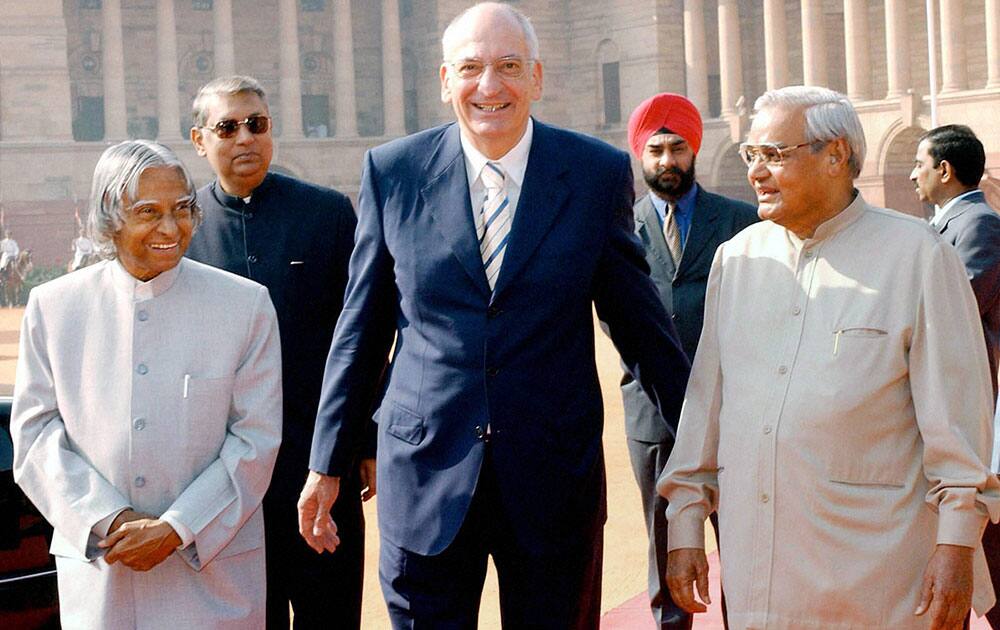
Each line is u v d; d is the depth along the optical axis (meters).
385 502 5.68
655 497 7.94
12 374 27.47
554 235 5.54
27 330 5.48
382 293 5.82
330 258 7.24
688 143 8.05
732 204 8.21
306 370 7.10
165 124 69.12
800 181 5.04
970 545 4.79
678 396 5.80
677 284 8.05
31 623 6.29
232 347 5.51
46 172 67.56
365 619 10.01
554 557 5.53
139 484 5.34
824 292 5.08
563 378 5.55
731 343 5.29
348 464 5.84
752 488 5.10
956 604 4.77
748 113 68.31
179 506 5.25
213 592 5.45
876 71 65.19
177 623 5.34
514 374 5.46
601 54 72.19
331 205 7.32
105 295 5.48
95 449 5.36
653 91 69.06
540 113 73.12
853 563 4.94
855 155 5.12
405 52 76.56
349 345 5.79
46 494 5.26
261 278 7.09
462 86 5.52
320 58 76.50
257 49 75.56
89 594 5.33
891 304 4.97
